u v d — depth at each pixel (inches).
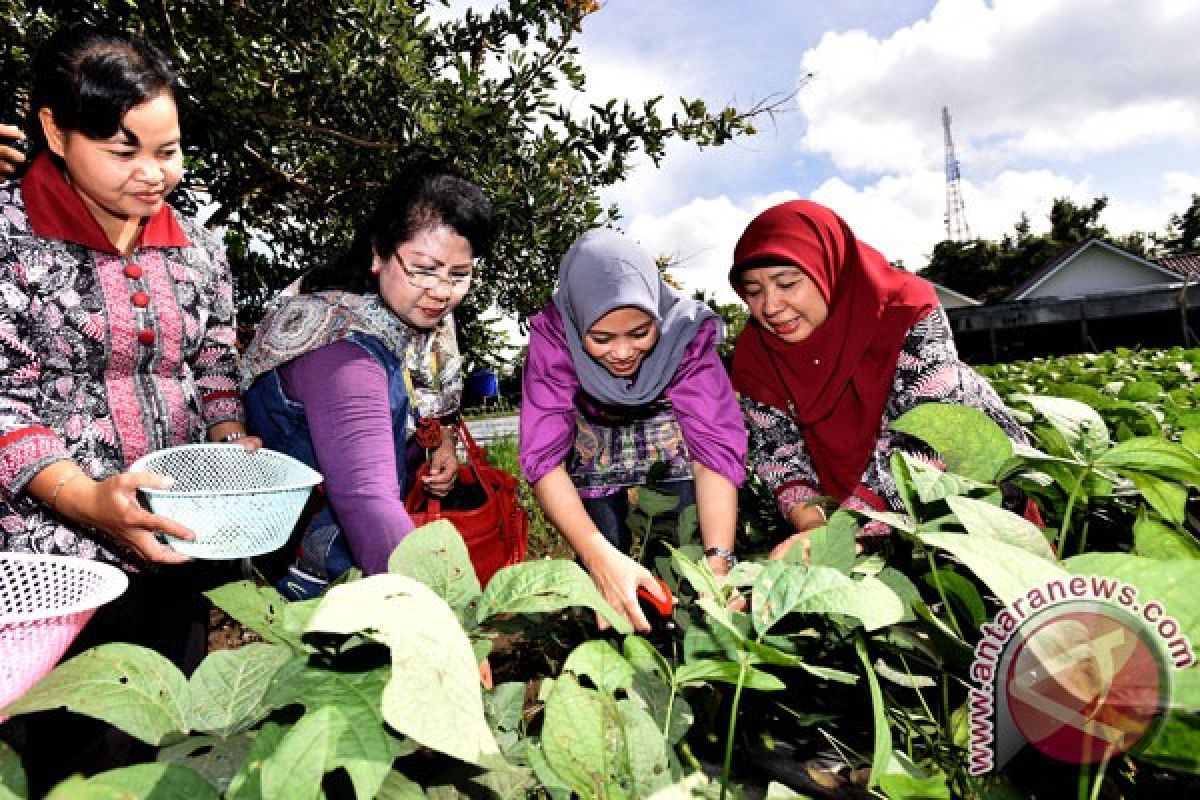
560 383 77.9
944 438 45.9
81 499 51.2
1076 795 31.9
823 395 82.0
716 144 166.9
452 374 87.9
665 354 75.5
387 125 156.3
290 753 22.2
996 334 748.6
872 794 38.0
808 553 43.7
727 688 45.4
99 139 54.2
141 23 149.6
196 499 49.2
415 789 26.1
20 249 57.6
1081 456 46.1
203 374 73.8
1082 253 1282.0
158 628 67.6
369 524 57.3
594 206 169.9
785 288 79.6
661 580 65.1
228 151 153.8
